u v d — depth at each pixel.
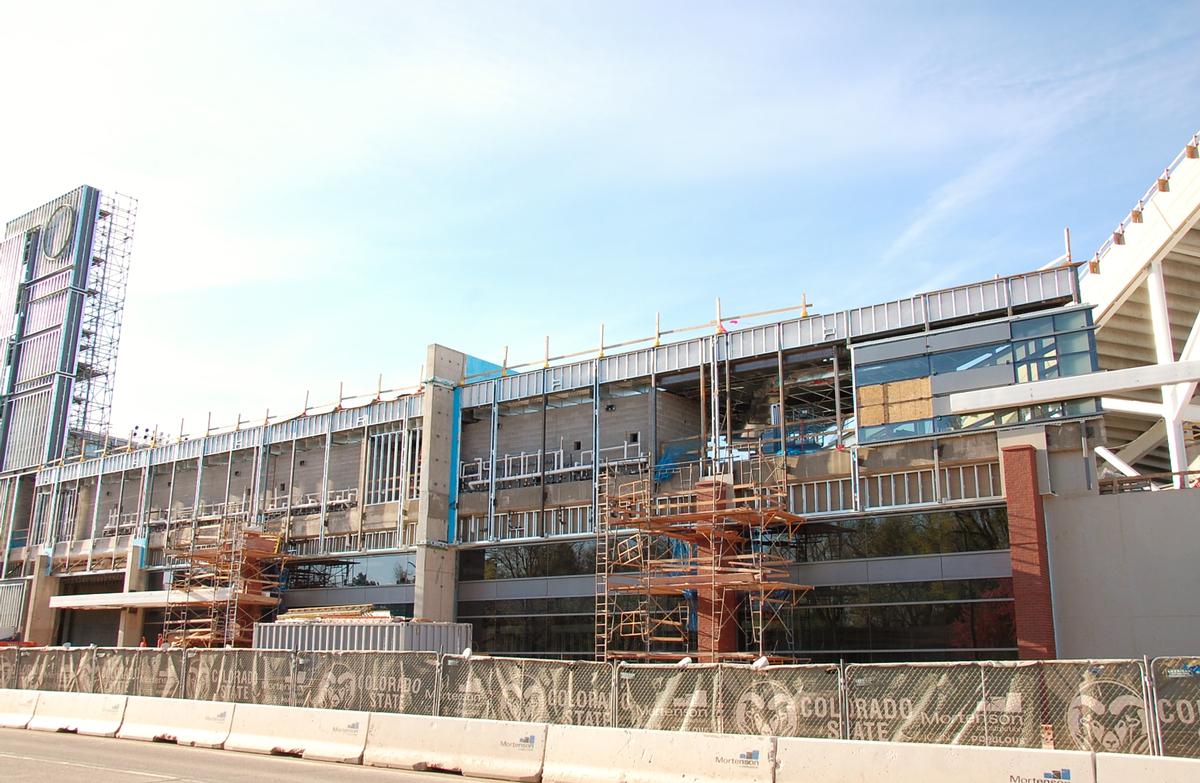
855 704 15.88
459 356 44.06
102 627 56.97
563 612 37.75
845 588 31.55
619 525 35.03
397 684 20.92
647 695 17.81
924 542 30.56
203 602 45.81
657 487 36.16
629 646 35.59
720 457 34.78
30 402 69.69
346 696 21.66
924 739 15.22
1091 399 28.05
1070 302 29.45
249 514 49.59
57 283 72.19
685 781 16.22
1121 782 12.85
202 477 52.94
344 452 47.59
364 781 16.92
